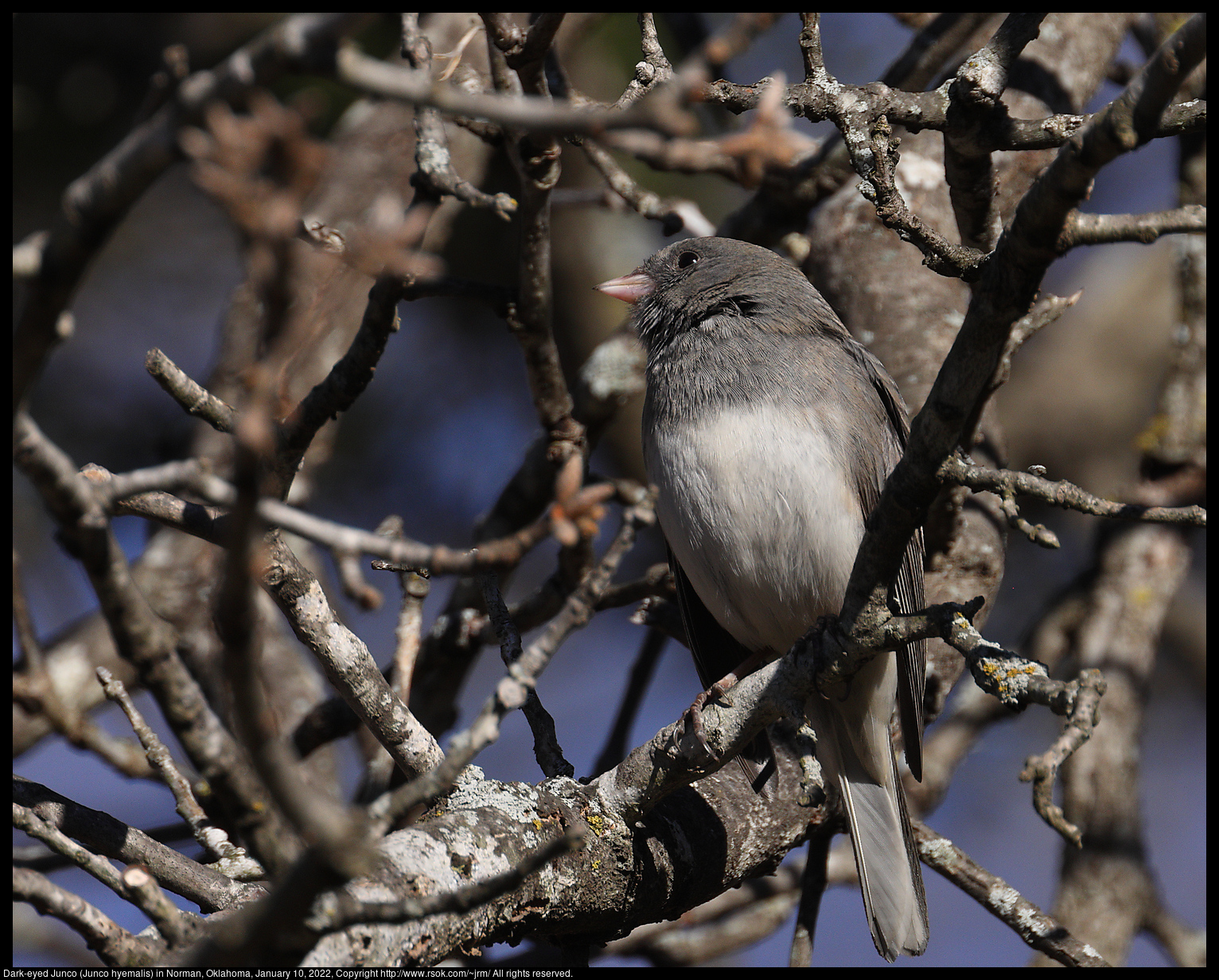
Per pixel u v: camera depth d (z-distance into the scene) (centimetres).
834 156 770
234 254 1052
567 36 806
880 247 752
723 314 647
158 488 279
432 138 499
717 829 526
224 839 473
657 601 698
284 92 905
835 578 605
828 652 454
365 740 761
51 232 264
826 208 782
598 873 460
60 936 789
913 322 734
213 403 418
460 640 701
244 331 709
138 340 1045
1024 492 398
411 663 591
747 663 664
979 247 545
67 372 1016
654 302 710
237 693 252
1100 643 795
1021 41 488
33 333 265
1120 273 1278
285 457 441
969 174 519
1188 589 1138
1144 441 823
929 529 649
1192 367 814
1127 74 870
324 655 461
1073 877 752
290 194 193
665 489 625
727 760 483
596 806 471
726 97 525
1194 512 387
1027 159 720
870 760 575
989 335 376
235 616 245
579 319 1158
